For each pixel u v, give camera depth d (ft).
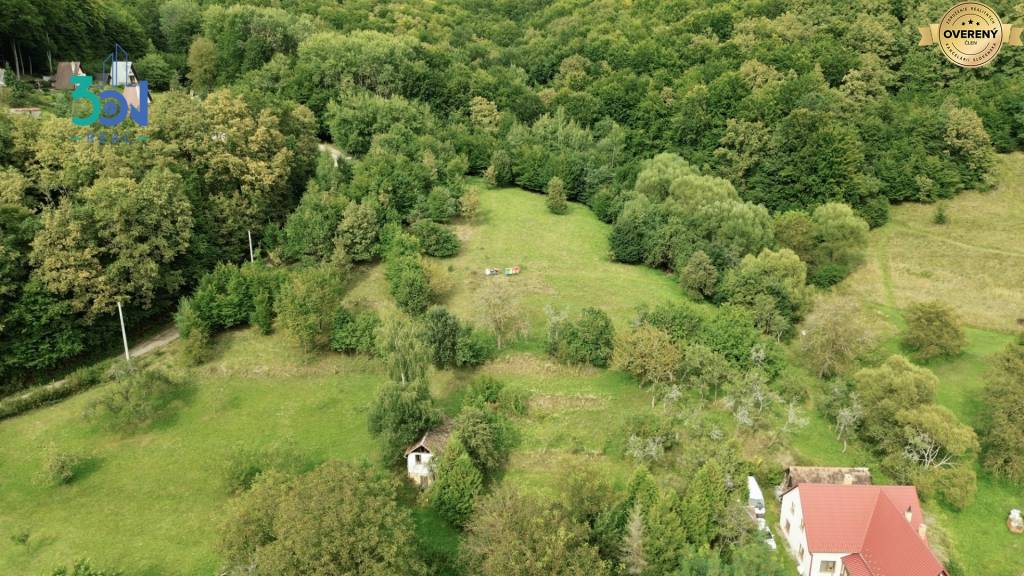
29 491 168.96
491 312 228.22
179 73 442.91
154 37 476.95
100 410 196.44
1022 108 346.95
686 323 221.25
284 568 112.47
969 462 187.93
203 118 262.47
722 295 261.65
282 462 166.30
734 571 131.34
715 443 175.42
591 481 152.66
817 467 173.17
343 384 215.31
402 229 286.87
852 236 288.92
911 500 158.81
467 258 285.23
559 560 121.49
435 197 303.07
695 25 456.45
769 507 173.27
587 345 217.36
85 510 163.53
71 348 209.26
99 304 207.31
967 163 338.13
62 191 227.61
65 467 171.32
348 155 353.72
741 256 278.87
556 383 213.87
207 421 197.36
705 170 348.79
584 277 277.44
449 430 181.57
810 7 448.24
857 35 406.00
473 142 374.63
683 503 147.54
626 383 214.69
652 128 381.81
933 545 165.17
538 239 308.60
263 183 264.93
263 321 229.04
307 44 397.60
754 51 403.13
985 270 290.15
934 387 193.47
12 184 209.87
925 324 235.40
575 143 378.94
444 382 213.25
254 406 204.33
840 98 357.41
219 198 255.50
